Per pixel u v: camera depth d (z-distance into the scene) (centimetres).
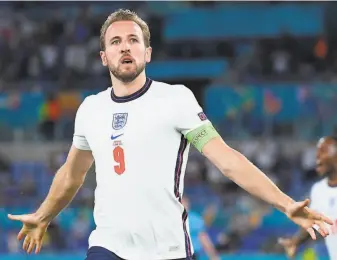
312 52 5034
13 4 5172
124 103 1019
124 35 1016
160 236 988
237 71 4900
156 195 985
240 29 5150
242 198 3706
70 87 4769
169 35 5150
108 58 1026
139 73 1015
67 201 1149
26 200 3738
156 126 991
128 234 991
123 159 997
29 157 4316
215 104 4672
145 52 1033
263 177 941
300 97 4619
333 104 4538
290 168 4212
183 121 990
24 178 4025
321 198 1638
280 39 5075
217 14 5153
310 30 5119
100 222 1019
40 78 4903
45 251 3325
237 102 4650
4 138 4519
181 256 991
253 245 3478
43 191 3903
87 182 3831
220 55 5066
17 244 3347
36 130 4550
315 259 2194
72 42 5062
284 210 916
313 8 5131
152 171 986
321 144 1614
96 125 1032
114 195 998
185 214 1009
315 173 4162
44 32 5106
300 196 3994
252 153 4288
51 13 5188
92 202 3675
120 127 1005
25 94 4672
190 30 5150
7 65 4931
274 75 4816
